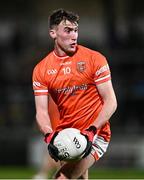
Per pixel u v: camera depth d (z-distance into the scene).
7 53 43.31
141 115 37.97
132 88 38.28
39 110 14.77
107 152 32.75
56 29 14.45
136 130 36.19
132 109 38.03
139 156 32.88
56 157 14.11
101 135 14.81
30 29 46.84
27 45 44.78
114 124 37.47
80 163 14.48
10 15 47.97
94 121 14.29
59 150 13.95
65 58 14.48
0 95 39.16
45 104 14.77
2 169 31.98
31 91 39.38
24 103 38.88
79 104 14.49
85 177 15.06
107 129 14.93
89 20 49.09
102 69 14.31
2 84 40.03
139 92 38.16
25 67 40.47
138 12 46.09
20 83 40.03
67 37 14.29
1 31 47.94
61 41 14.37
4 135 34.91
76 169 14.52
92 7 49.12
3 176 28.59
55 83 14.52
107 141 14.98
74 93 14.46
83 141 13.88
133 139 33.19
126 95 38.19
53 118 15.10
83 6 49.31
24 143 33.50
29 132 34.91
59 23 14.33
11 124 37.84
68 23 14.24
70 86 14.42
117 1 45.75
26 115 38.41
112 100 14.26
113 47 41.84
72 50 14.32
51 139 14.11
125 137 33.59
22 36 45.44
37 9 48.53
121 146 32.97
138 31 43.75
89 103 14.52
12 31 47.06
